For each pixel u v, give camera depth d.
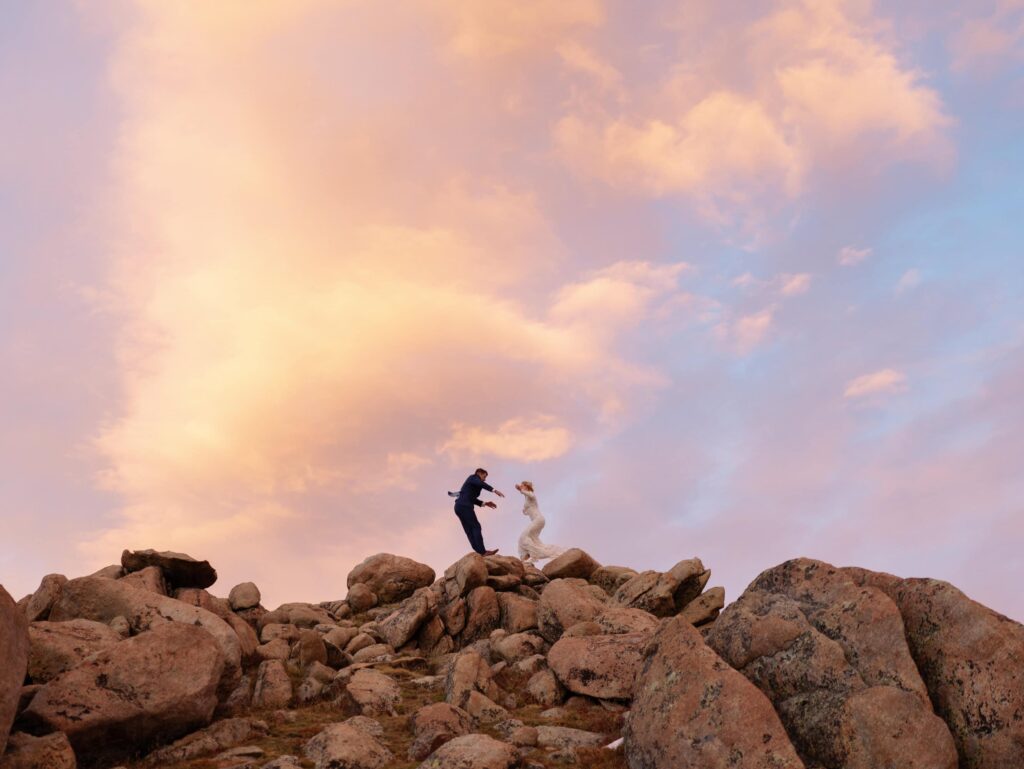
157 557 26.67
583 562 32.47
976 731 15.24
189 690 17.36
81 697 16.53
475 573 29.12
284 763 15.45
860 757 14.88
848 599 17.23
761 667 17.00
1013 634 15.92
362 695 20.27
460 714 18.47
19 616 15.33
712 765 14.78
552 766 16.23
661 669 16.67
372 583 33.88
